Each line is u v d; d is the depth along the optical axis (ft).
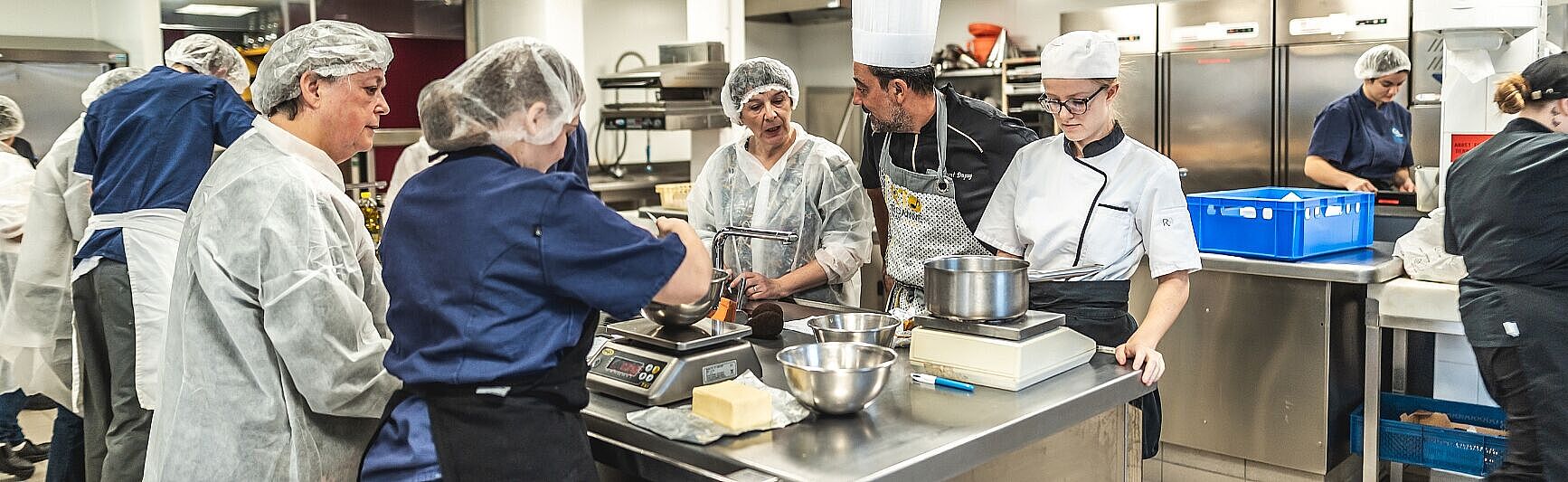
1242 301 11.32
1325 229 11.25
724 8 19.90
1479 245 8.41
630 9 24.12
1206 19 19.31
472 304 5.06
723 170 10.75
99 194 9.39
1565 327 7.97
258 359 6.16
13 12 18.28
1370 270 10.39
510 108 5.08
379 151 22.26
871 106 8.91
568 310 5.22
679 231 5.46
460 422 5.12
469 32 22.40
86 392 9.77
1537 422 8.00
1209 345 11.62
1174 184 7.71
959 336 6.50
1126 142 7.88
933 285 6.61
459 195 5.11
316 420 6.36
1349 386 11.36
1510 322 8.07
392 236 5.31
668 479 5.53
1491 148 8.39
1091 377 6.61
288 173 6.14
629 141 24.38
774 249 10.39
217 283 6.08
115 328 9.23
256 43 19.07
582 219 5.01
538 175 5.09
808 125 25.91
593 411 5.98
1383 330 11.80
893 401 6.14
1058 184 8.04
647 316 6.51
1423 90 17.24
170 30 18.02
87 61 17.60
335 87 6.46
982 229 8.55
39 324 10.55
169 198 9.36
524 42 5.19
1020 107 21.61
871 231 10.48
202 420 6.24
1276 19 18.56
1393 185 16.30
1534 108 8.15
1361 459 11.87
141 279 9.15
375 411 6.23
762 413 5.57
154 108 9.36
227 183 6.19
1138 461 7.14
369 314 6.33
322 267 6.04
